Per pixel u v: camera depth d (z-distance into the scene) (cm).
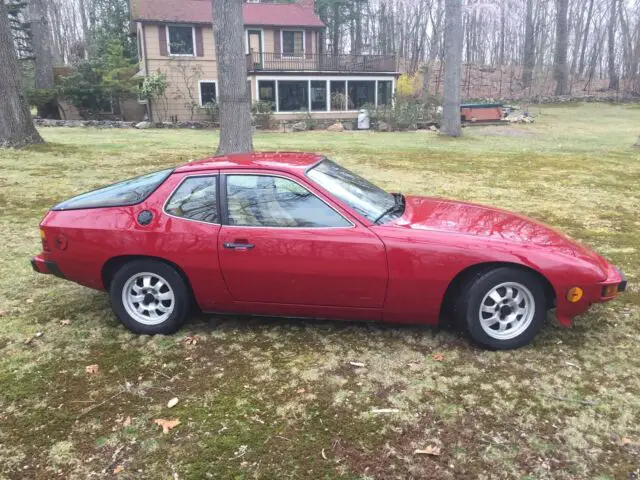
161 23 2814
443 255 368
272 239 384
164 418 314
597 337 407
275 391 340
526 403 324
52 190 978
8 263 593
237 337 414
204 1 3066
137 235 402
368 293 383
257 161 423
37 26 3167
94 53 3956
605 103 4056
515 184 1091
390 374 358
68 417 316
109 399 334
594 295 369
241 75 1338
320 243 378
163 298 416
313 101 3062
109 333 425
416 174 1206
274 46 3108
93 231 410
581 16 5100
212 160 434
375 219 394
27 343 409
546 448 284
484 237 379
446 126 2245
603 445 287
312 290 389
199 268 396
